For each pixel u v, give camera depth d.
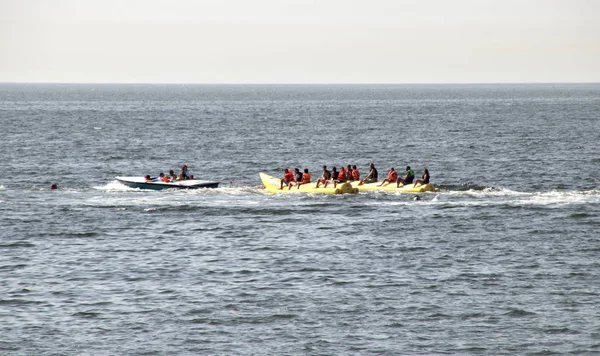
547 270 108.56
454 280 104.12
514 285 101.75
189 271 108.69
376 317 90.31
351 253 118.25
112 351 81.06
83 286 101.62
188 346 82.38
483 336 84.81
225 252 119.19
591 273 107.00
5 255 117.25
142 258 115.62
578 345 82.38
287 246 122.81
